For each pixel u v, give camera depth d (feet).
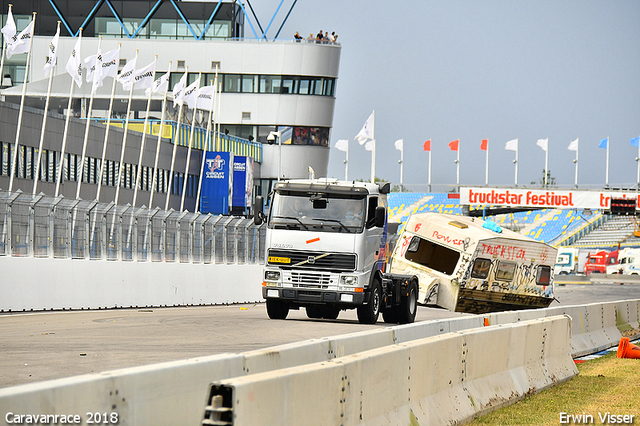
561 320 99.81
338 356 63.93
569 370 99.76
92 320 150.10
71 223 183.32
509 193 572.92
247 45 569.23
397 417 59.57
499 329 81.10
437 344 67.56
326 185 150.51
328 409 50.19
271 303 158.81
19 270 167.32
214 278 238.68
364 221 148.77
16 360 89.86
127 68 338.34
